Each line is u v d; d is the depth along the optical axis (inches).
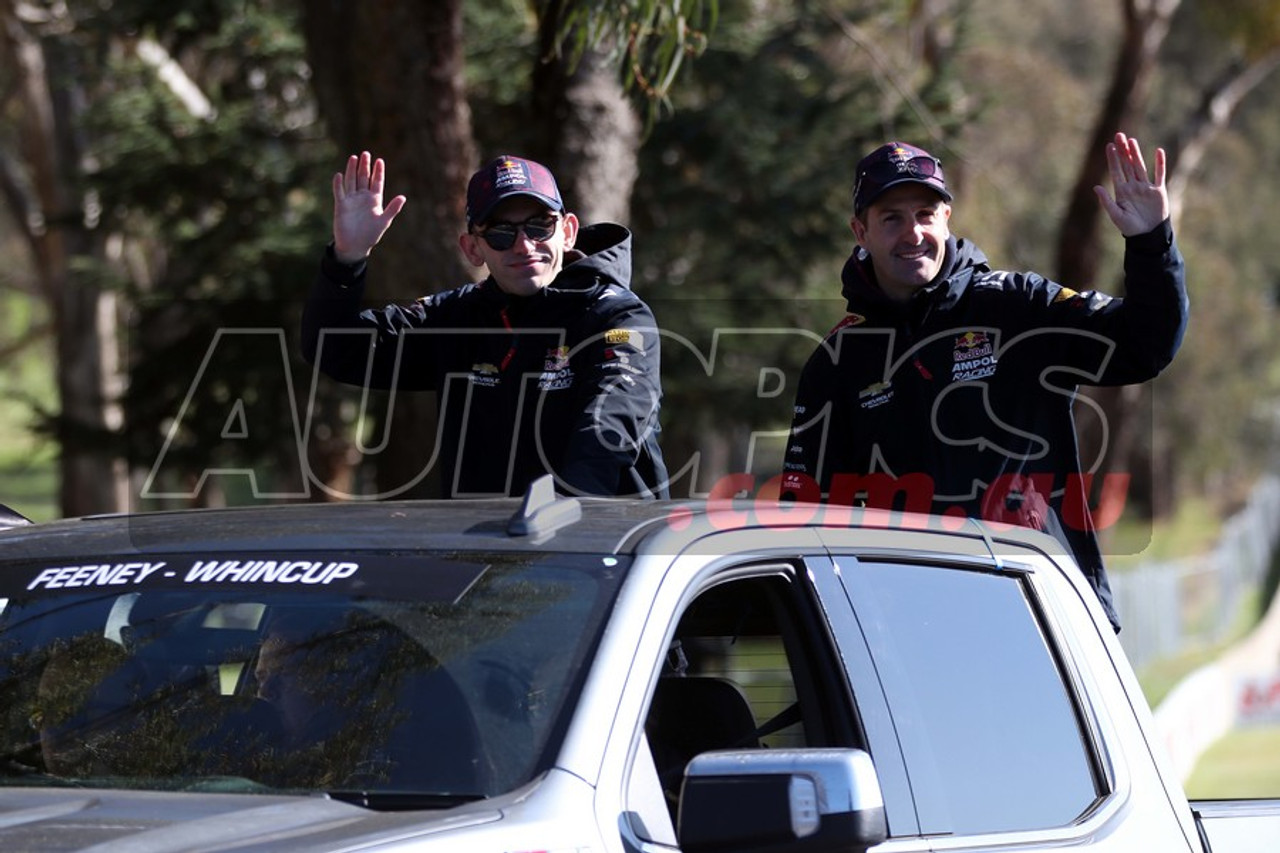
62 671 285.0
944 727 297.6
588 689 246.8
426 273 766.5
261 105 1599.4
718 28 1462.8
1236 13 2011.6
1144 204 406.0
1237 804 350.0
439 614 266.2
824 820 234.4
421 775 247.6
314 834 222.8
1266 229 3614.7
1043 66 2593.5
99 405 1939.0
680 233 1448.1
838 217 1498.5
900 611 302.7
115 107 1552.7
